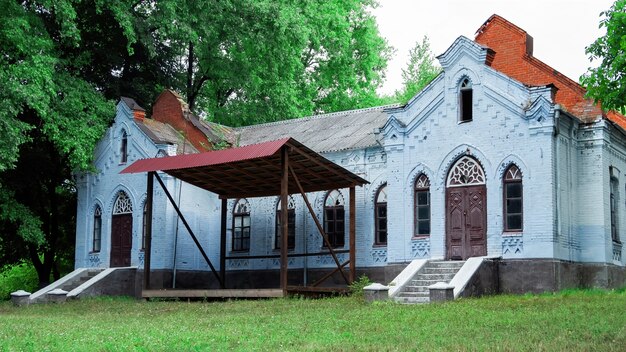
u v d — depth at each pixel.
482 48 27.64
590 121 27.81
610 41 18.59
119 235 35.16
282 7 39.78
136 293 33.44
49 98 31.05
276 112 43.59
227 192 32.47
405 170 29.16
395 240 29.02
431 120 28.77
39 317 22.22
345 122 34.94
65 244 41.69
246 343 13.82
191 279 33.72
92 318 21.20
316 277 32.22
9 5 31.05
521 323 16.39
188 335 15.21
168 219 33.12
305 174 29.30
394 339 14.22
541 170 26.12
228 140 36.94
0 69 29.50
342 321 17.81
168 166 27.97
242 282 34.34
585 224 27.56
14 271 48.22
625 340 13.45
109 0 34.94
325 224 32.38
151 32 39.75
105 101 35.41
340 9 47.31
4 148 28.69
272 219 34.00
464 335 14.70
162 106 37.31
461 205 27.86
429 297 23.50
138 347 13.28
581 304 20.02
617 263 28.34
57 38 36.78
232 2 38.41
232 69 41.09
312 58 49.25
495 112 27.30
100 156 36.06
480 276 25.14
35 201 38.38
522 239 26.23
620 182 29.22
